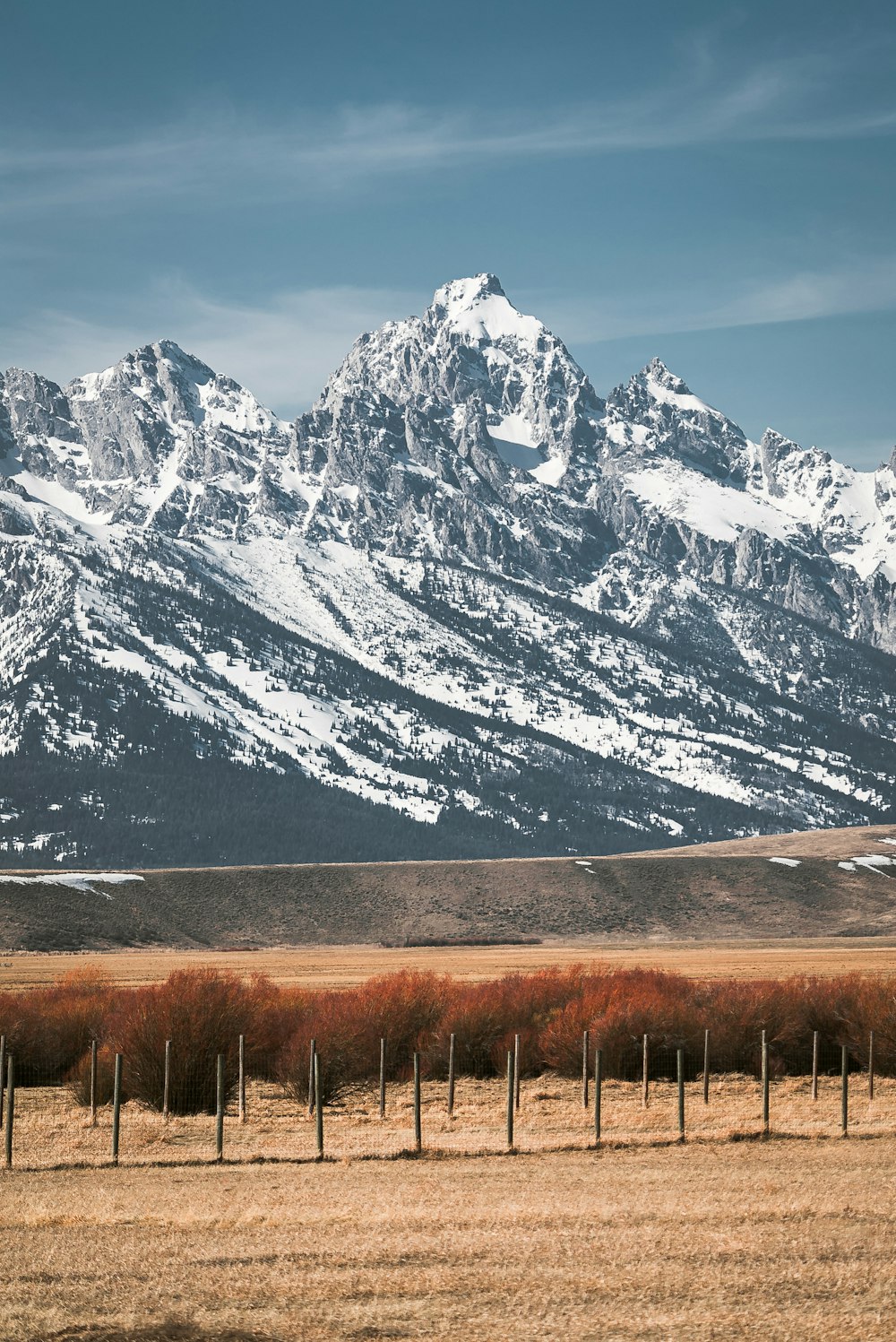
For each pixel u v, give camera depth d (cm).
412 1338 3403
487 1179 5897
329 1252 4281
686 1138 6950
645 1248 4225
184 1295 3828
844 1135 7006
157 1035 8444
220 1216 4938
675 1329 3400
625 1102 8556
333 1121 7919
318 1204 5244
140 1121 7975
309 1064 8612
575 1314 3547
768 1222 4606
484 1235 4478
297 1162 6500
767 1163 6203
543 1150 6719
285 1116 8112
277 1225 4756
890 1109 8031
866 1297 3631
